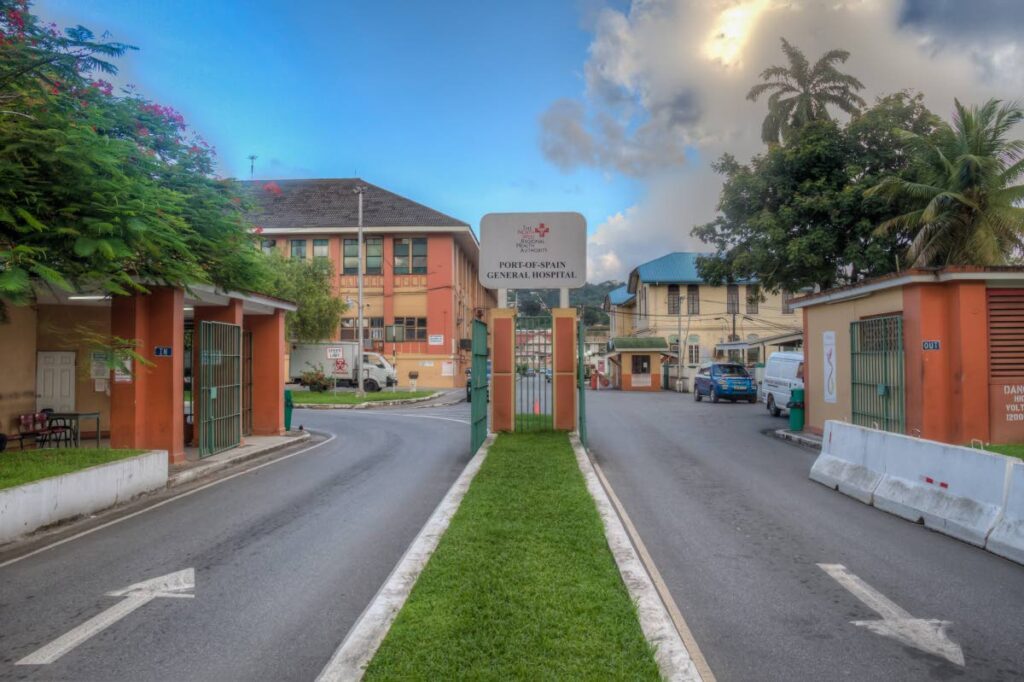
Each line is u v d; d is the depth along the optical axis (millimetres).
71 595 5652
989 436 12617
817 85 28188
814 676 4121
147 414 11930
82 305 15367
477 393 13469
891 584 5871
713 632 4797
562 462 11000
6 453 10023
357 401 30328
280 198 47188
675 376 45250
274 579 5984
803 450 15141
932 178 19078
